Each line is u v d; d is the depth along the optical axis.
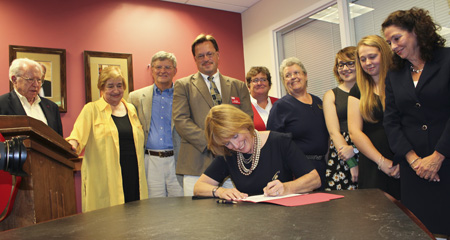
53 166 1.47
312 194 1.32
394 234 0.70
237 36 5.08
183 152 2.33
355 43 3.73
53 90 3.72
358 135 2.01
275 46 4.64
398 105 1.75
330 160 2.36
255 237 0.73
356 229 0.75
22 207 1.23
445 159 1.58
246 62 5.09
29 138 1.23
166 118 2.78
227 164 1.67
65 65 3.81
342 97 2.32
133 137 2.55
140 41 4.30
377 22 3.51
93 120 2.45
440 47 1.66
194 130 2.23
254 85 3.18
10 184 1.19
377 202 1.08
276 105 2.55
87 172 2.40
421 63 1.71
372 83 2.05
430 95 1.62
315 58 4.23
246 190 1.59
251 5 4.93
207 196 1.49
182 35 4.60
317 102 2.56
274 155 1.60
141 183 2.51
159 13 4.46
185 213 1.10
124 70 4.13
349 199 1.16
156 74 2.82
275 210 1.05
